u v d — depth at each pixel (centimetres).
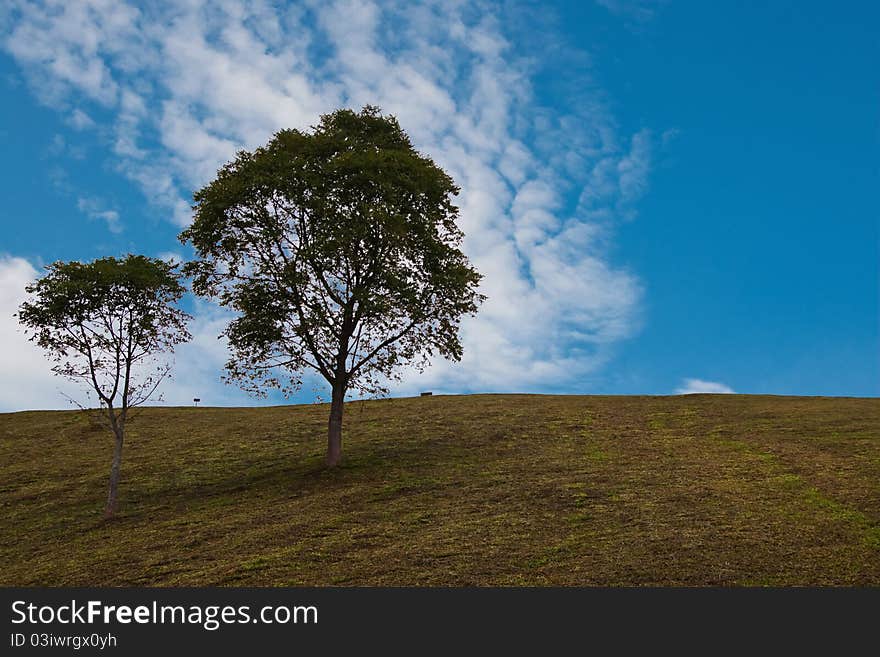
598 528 2342
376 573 2019
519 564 2019
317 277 3359
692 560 1948
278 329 3397
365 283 3434
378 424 4797
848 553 1953
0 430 5434
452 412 5072
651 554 2020
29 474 4147
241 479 3625
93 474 4025
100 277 3089
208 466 3988
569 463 3438
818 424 4050
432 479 3225
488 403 5438
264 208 3381
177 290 3306
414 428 4559
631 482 2994
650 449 3716
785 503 2511
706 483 2905
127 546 2616
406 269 3434
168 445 4606
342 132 3612
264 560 2225
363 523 2603
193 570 2211
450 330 3531
